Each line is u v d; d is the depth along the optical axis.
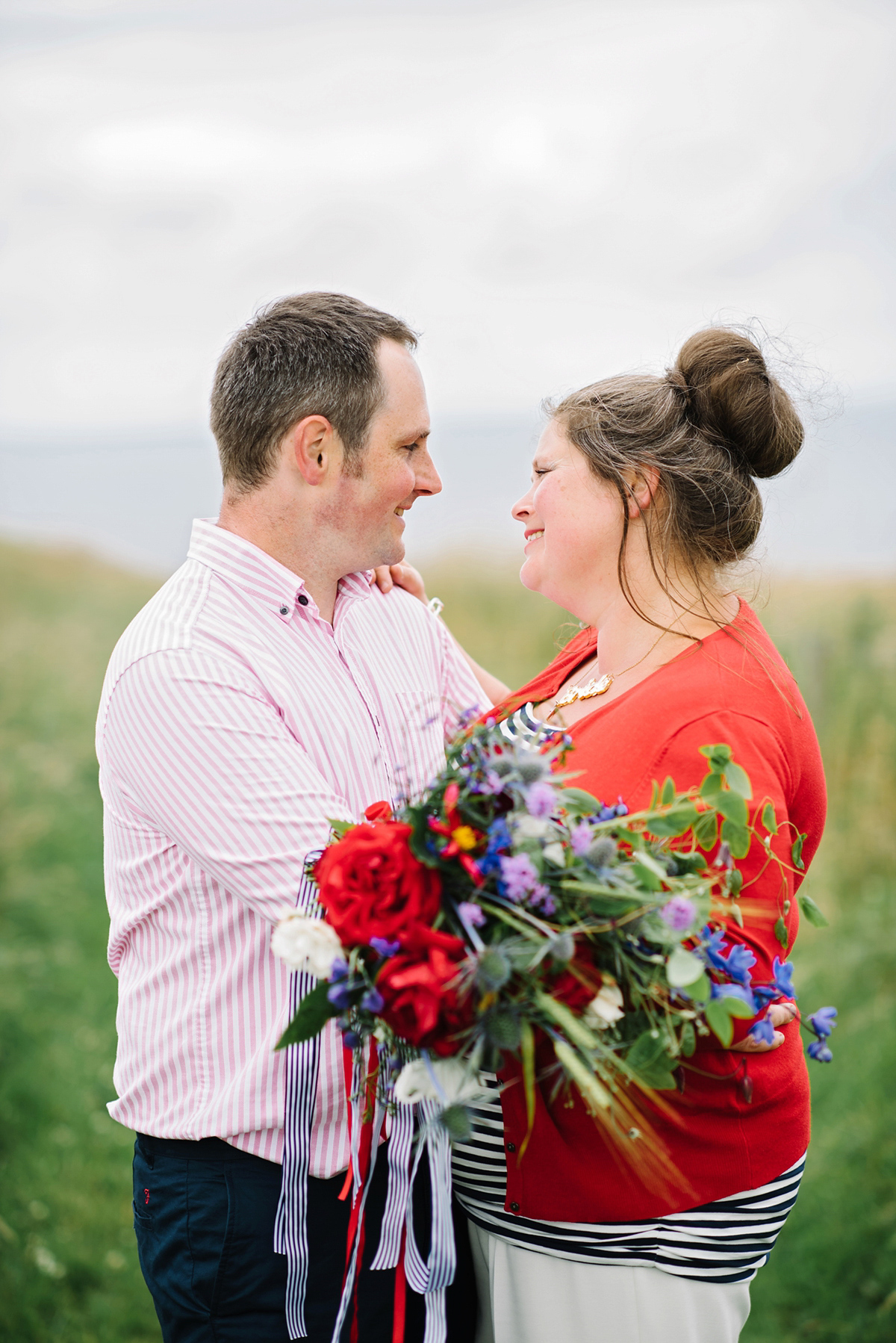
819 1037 1.31
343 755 1.60
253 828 1.41
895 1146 2.78
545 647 5.58
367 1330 1.55
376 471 1.62
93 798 4.89
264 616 1.61
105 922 4.10
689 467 1.57
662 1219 1.46
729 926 1.36
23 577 6.98
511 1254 1.56
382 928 1.11
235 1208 1.49
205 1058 1.51
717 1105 1.43
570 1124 1.46
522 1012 1.13
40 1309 2.50
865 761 4.05
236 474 1.65
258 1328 1.50
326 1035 1.47
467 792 1.15
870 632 4.32
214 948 1.51
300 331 1.59
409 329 1.70
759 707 1.48
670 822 1.23
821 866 3.85
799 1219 2.67
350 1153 1.38
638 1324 1.48
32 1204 2.78
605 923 1.16
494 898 1.14
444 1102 1.12
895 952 3.42
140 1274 2.60
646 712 1.48
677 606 1.60
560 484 1.64
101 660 6.16
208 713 1.45
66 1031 3.49
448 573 6.26
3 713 5.43
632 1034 1.22
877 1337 2.36
